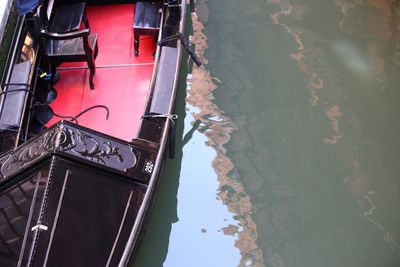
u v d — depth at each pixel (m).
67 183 3.71
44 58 5.25
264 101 6.46
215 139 6.04
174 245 5.10
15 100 4.55
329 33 7.43
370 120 6.28
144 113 4.59
